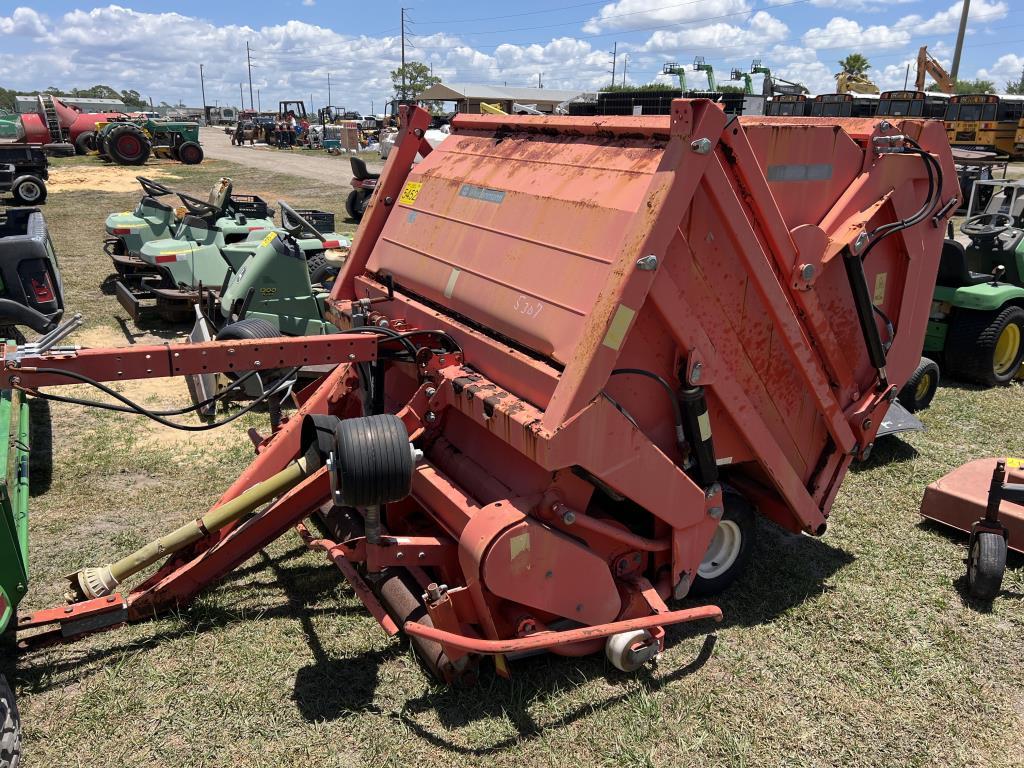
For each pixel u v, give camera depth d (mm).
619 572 3730
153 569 4441
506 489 3648
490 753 3193
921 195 4148
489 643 3117
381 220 5133
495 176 4230
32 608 4043
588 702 3480
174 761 3119
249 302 7078
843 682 3699
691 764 3184
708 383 3561
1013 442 6594
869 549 4891
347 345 3764
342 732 3281
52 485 5441
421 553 3543
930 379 7195
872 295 4184
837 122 3738
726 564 4312
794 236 3590
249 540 4027
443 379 3836
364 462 3129
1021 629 4137
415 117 5121
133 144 30891
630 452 3359
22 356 3145
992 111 28578
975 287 7672
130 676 3561
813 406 4105
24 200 20125
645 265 3098
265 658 3701
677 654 3852
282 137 47125
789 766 3197
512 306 3617
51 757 3117
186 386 7637
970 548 4445
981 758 3273
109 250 11656
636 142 3553
